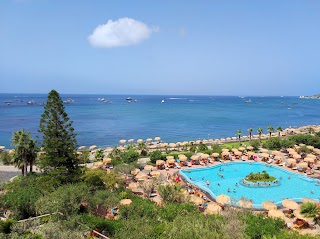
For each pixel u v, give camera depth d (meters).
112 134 103.12
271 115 178.75
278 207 36.25
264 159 59.56
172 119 152.00
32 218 26.75
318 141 67.88
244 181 46.59
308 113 198.50
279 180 48.16
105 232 25.00
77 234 22.70
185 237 16.95
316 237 21.91
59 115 40.69
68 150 40.69
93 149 75.38
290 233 22.11
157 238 20.14
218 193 42.56
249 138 82.56
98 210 30.47
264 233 22.27
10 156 53.94
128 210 29.25
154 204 31.81
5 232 23.45
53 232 21.52
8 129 108.38
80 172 41.19
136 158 56.34
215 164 57.59
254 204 37.59
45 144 40.16
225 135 102.12
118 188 38.56
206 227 19.20
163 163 54.09
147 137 97.62
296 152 60.28
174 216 27.08
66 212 25.81
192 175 51.50
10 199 29.81
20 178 39.44
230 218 23.81
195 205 33.06
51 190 34.53
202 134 104.31
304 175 49.81
